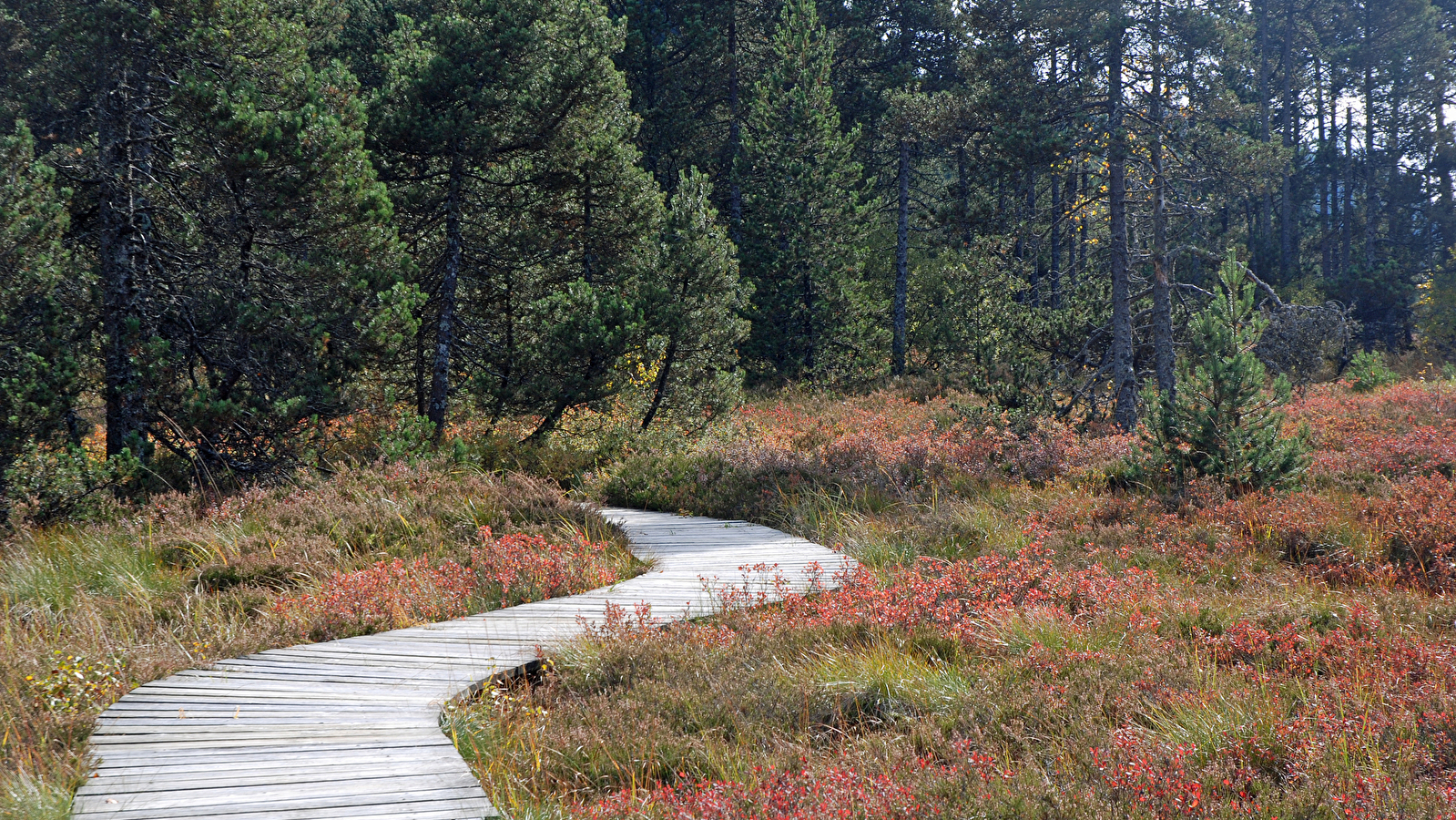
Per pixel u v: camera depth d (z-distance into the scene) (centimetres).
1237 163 2011
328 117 1429
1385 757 522
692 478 1608
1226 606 877
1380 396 2222
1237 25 1992
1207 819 460
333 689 642
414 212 1962
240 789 469
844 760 543
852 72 4003
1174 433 1367
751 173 3338
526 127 1962
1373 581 960
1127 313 1961
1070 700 642
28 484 1176
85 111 1532
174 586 911
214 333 1453
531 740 565
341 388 1472
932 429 2008
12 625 761
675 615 852
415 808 449
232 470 1398
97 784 474
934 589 881
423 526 1144
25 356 1230
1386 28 5059
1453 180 5541
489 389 1831
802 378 3094
